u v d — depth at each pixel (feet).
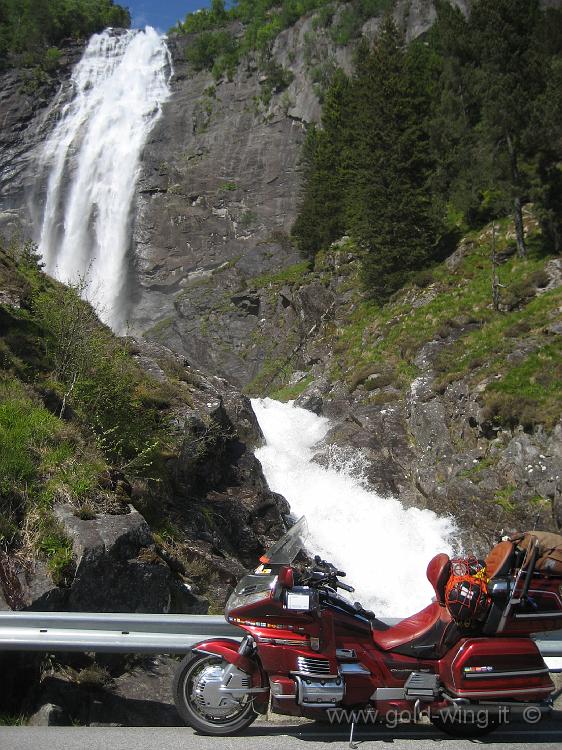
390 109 146.41
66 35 393.09
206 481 49.60
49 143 302.04
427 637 18.33
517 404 78.48
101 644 20.88
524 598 18.21
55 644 20.76
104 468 33.86
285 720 20.17
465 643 18.15
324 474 80.18
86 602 26.27
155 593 28.02
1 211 291.58
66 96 314.76
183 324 208.23
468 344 100.89
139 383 48.55
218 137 290.56
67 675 23.13
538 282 114.52
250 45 321.52
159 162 287.07
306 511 73.15
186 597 31.83
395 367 109.19
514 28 130.11
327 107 206.59
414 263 142.10
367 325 136.15
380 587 65.46
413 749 17.62
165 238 272.31
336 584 18.74
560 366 82.79
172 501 42.29
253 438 77.25
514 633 18.30
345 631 18.30
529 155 124.16
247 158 282.77
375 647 18.35
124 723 22.72
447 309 119.55
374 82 149.69
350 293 156.35
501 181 128.06
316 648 18.04
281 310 184.24
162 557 33.22
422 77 193.47
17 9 380.78
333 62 286.87
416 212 142.41
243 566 42.16
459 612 18.07
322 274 174.09
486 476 75.77
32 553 26.40
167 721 23.09
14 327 42.65
